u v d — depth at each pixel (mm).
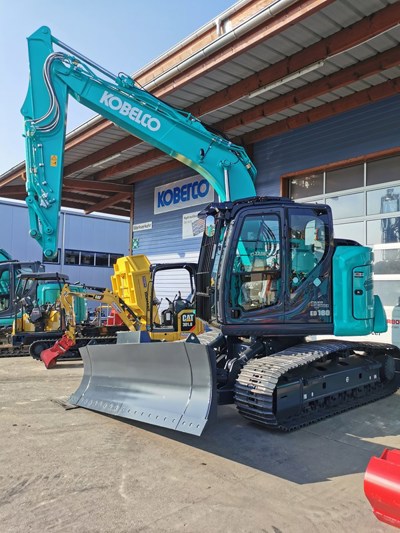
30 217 6270
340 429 5086
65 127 6559
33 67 6566
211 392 4312
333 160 9648
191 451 4426
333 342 5930
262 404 4727
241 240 5402
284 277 5449
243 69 8219
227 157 7383
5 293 12008
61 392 6855
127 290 10195
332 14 6582
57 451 4391
